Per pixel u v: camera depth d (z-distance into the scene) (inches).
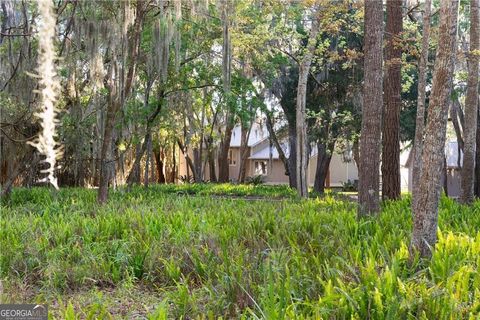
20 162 620.1
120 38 555.2
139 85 761.0
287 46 770.8
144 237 320.2
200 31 683.4
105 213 431.2
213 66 727.7
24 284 250.5
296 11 643.5
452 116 896.9
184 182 1421.0
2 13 617.9
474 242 247.6
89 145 850.1
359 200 386.6
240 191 960.9
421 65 422.9
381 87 392.2
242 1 587.5
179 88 724.7
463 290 181.0
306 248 274.1
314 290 192.9
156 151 1352.1
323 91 909.8
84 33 551.2
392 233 296.8
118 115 687.1
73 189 836.0
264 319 162.7
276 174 1632.6
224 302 203.5
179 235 316.5
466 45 782.5
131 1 570.9
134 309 225.6
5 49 582.9
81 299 235.8
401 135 914.1
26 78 540.1
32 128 599.2
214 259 262.4
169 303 225.3
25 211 484.1
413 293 173.8
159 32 572.1
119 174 951.6
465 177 518.3
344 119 854.5
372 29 392.5
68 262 279.3
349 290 181.5
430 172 238.1
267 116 976.3
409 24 635.5
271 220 354.6
